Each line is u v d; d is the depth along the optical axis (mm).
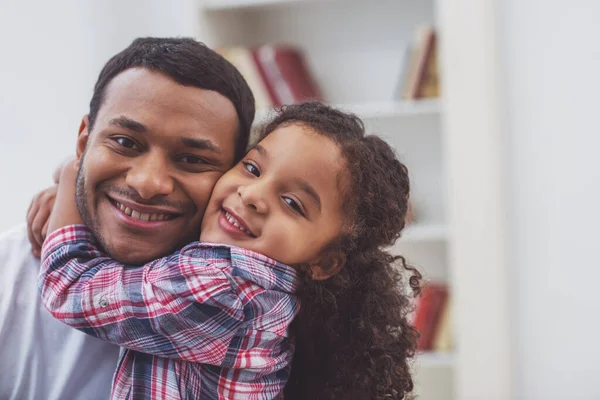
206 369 1167
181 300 1117
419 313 2838
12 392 1227
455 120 2740
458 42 2719
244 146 1268
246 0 2875
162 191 1144
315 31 3098
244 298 1155
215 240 1192
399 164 1343
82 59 2953
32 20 2818
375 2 3039
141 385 1140
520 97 2984
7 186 2758
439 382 3082
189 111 1146
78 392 1218
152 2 3131
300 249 1216
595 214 2965
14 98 2773
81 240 1189
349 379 1268
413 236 2844
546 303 3025
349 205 1245
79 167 1204
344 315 1295
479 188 2744
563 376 3029
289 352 1262
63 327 1232
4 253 1281
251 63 2824
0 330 1226
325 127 1243
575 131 2957
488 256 2760
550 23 2943
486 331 2775
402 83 2828
